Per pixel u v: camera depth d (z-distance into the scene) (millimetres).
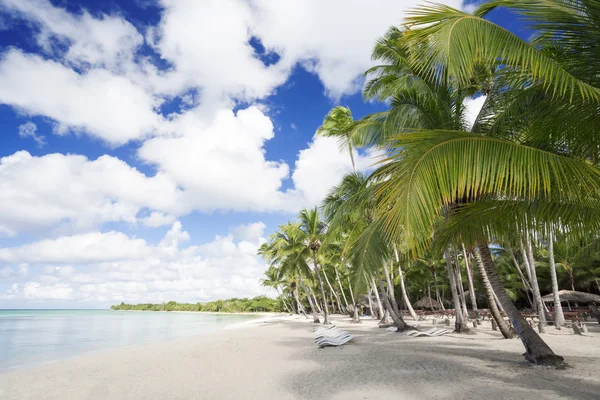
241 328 36031
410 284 48125
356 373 9266
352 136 12422
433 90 10180
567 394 6121
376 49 12633
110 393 9180
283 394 7758
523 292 36875
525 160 4039
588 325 18750
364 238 10844
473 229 7148
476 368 8656
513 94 6434
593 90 3930
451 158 4074
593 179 4215
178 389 9078
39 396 9289
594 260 27891
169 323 59250
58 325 53969
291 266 35312
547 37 4980
